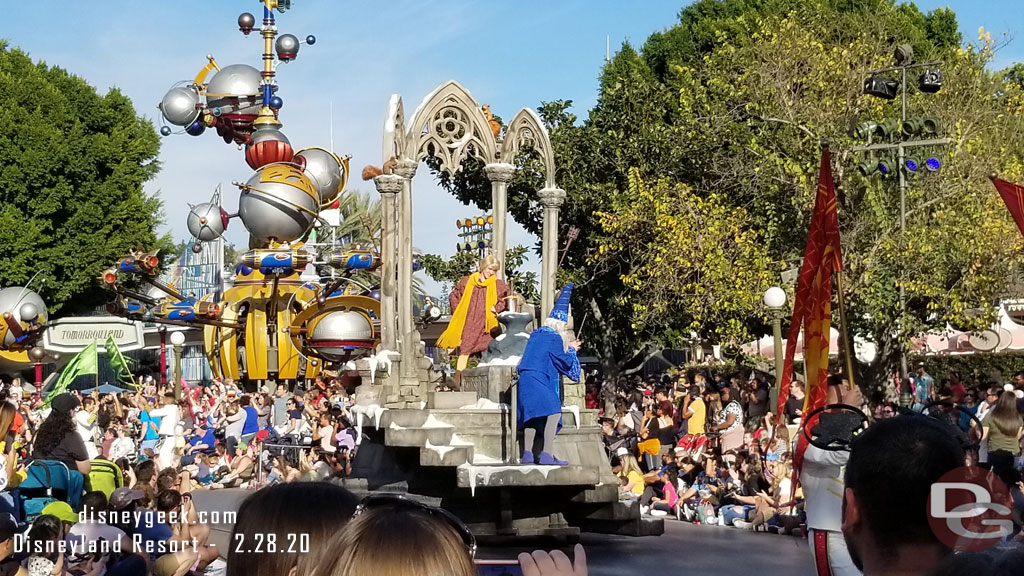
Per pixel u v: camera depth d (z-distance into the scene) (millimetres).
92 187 47281
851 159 24297
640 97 31516
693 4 46500
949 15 46250
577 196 30531
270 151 31875
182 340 31094
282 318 31750
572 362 11430
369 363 12484
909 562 2789
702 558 10492
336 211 32500
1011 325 28578
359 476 12547
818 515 5316
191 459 18422
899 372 25391
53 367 44812
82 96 48000
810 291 5750
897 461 2785
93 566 7426
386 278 12906
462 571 2057
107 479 10359
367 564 2031
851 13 33219
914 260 22562
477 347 13148
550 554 2396
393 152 12930
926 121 20938
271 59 33844
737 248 26156
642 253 28797
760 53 27016
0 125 45188
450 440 11258
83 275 46562
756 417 21234
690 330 28766
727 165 28219
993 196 23734
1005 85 27906
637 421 19938
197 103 33375
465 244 30625
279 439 20516
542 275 14047
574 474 11016
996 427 10156
